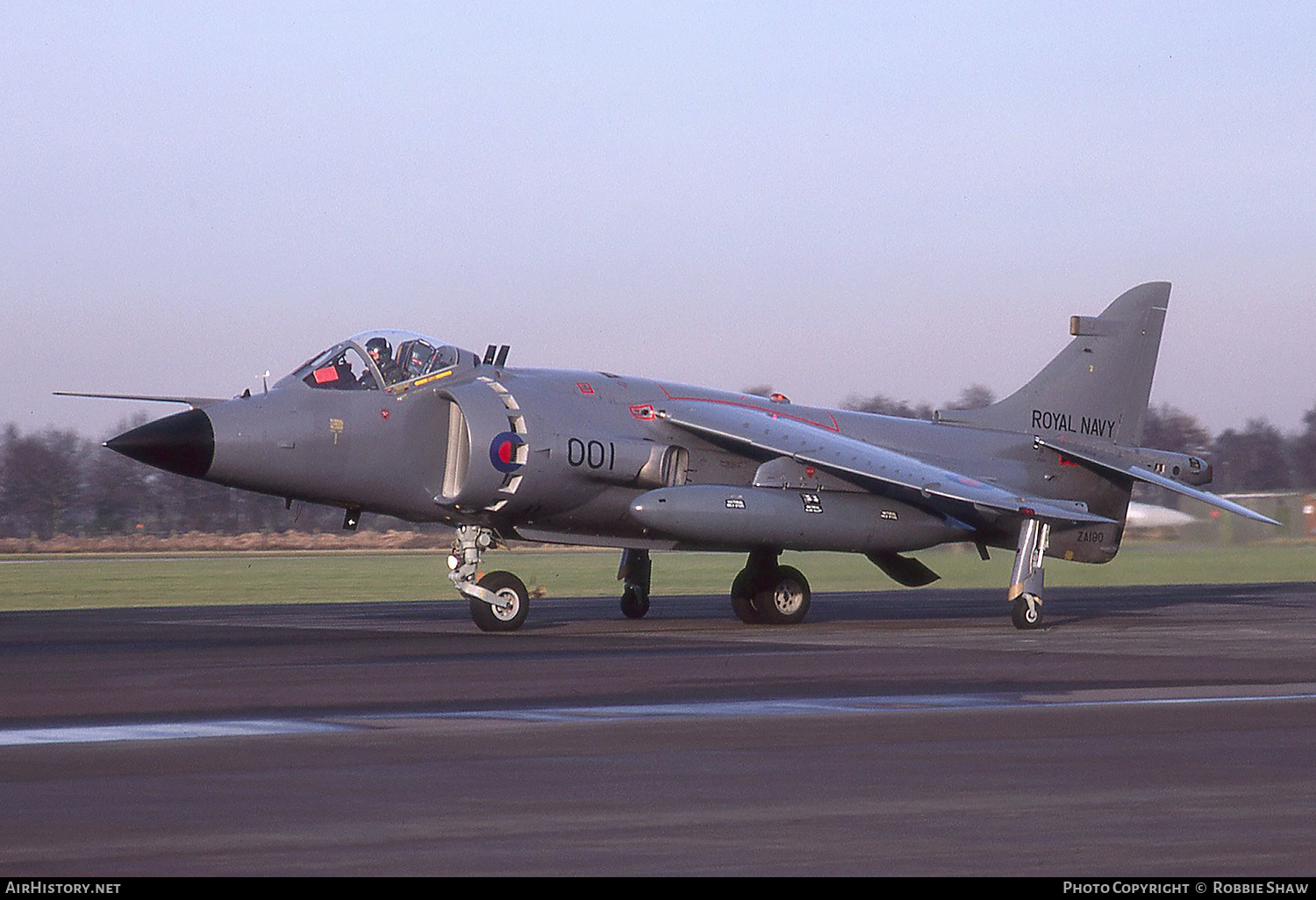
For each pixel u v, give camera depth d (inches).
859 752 1370.6
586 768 1285.7
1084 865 942.4
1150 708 1691.7
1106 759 1337.4
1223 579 5753.0
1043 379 3703.3
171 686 1909.4
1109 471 3700.8
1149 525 6471.5
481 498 2979.8
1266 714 1638.8
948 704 1724.9
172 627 3095.5
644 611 3513.8
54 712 1652.3
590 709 1680.6
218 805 1121.4
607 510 3166.8
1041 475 3651.6
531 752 1368.1
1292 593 4722.0
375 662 2231.8
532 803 1134.4
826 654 2395.4
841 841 1007.0
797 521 3061.0
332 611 3782.0
